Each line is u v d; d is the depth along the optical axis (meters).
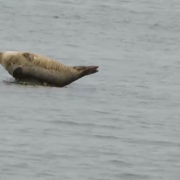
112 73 61.66
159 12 98.06
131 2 104.31
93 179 36.56
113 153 40.34
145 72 62.97
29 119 45.47
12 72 53.91
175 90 56.44
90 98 51.75
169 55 72.62
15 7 92.94
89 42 76.81
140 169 38.22
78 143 41.66
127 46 76.12
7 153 39.16
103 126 45.19
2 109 47.12
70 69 54.22
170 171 38.19
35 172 36.88
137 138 43.22
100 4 100.38
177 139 43.44
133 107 50.22
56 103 49.56
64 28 83.38
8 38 75.38
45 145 40.88
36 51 69.88
